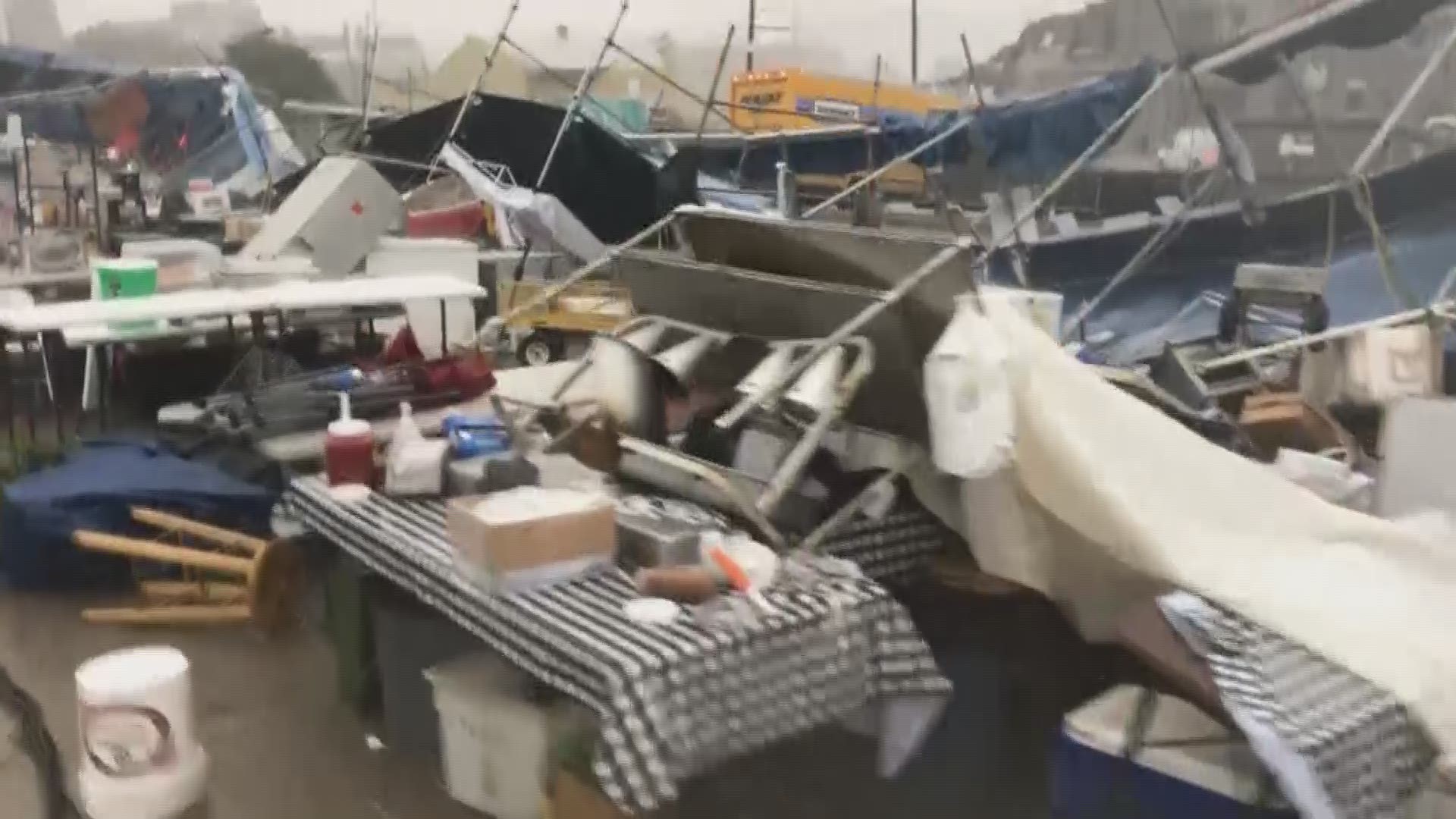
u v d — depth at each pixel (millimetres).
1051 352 2379
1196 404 3057
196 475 3021
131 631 2781
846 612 1944
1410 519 2543
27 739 2320
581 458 2578
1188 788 1918
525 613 1892
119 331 3137
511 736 2082
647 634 1807
